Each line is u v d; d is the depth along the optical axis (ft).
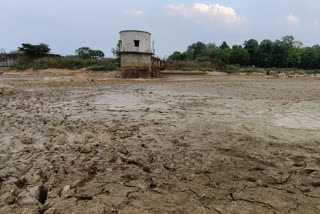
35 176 10.53
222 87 60.23
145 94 43.70
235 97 39.70
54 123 20.54
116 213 7.69
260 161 12.29
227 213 7.70
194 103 32.68
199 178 10.33
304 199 8.61
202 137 16.56
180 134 17.29
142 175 10.63
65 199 8.53
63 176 10.52
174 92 47.65
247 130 18.51
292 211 7.84
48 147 14.47
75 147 14.51
